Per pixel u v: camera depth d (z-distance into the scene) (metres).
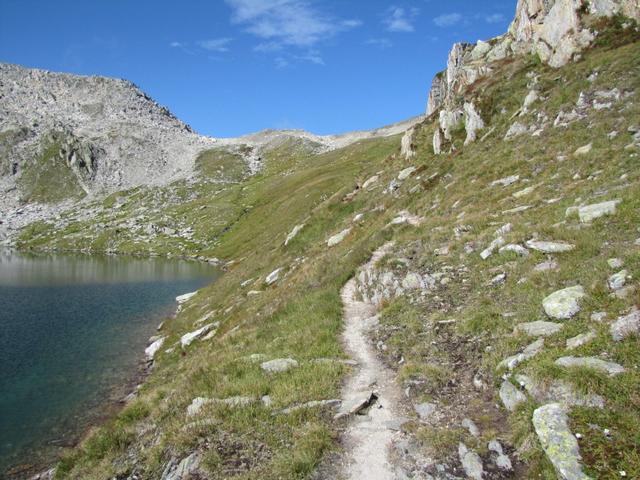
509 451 9.67
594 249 15.62
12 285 76.50
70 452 16.56
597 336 11.28
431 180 37.78
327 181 96.38
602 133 27.12
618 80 31.52
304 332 19.52
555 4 43.84
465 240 21.81
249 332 23.47
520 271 16.86
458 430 10.70
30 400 28.47
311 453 10.70
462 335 15.07
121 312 55.09
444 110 47.84
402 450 10.53
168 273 93.38
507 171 29.89
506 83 42.91
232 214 150.88
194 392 15.72
